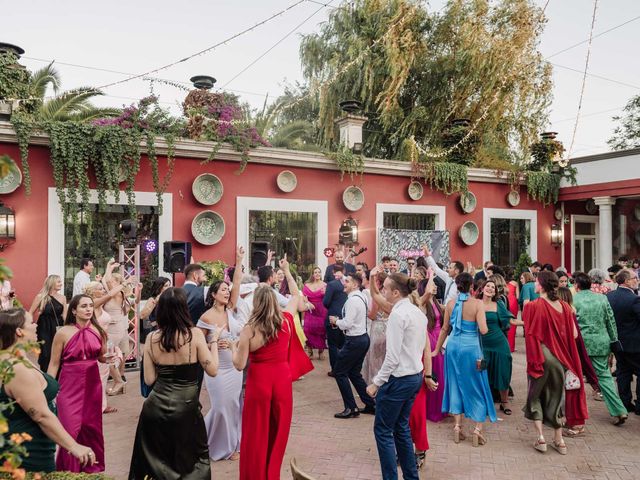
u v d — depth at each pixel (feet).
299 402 20.95
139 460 11.46
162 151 31.65
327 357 29.63
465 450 16.14
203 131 33.32
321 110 54.80
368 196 40.32
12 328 9.04
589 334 18.62
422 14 52.80
